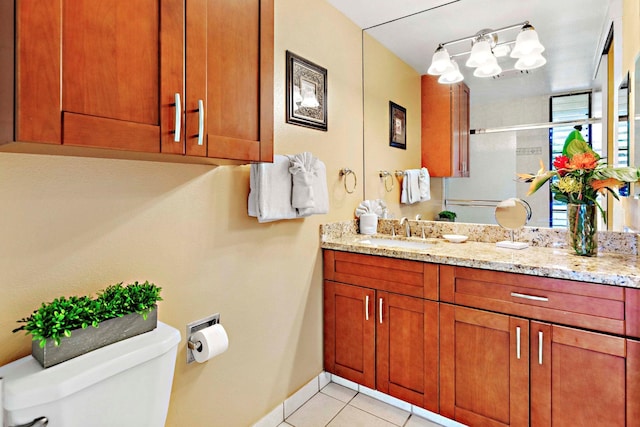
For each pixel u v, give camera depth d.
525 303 1.41
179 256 1.30
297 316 1.88
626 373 1.22
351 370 1.97
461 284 1.57
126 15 0.83
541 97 1.88
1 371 0.82
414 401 1.74
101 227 1.08
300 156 1.67
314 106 1.96
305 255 1.93
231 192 1.50
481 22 2.04
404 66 2.29
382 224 2.46
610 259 1.50
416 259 1.70
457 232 2.16
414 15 2.21
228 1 1.07
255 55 1.16
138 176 1.17
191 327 1.35
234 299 1.52
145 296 1.03
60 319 0.85
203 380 1.40
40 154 0.94
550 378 1.37
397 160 2.38
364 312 1.90
